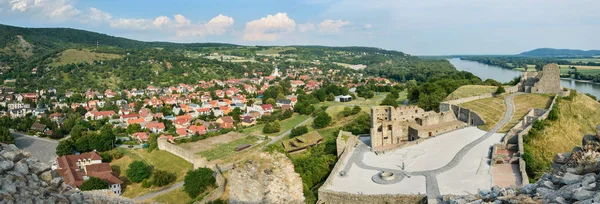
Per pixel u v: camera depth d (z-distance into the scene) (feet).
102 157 345.31
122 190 285.64
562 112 263.29
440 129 242.99
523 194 55.52
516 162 174.70
